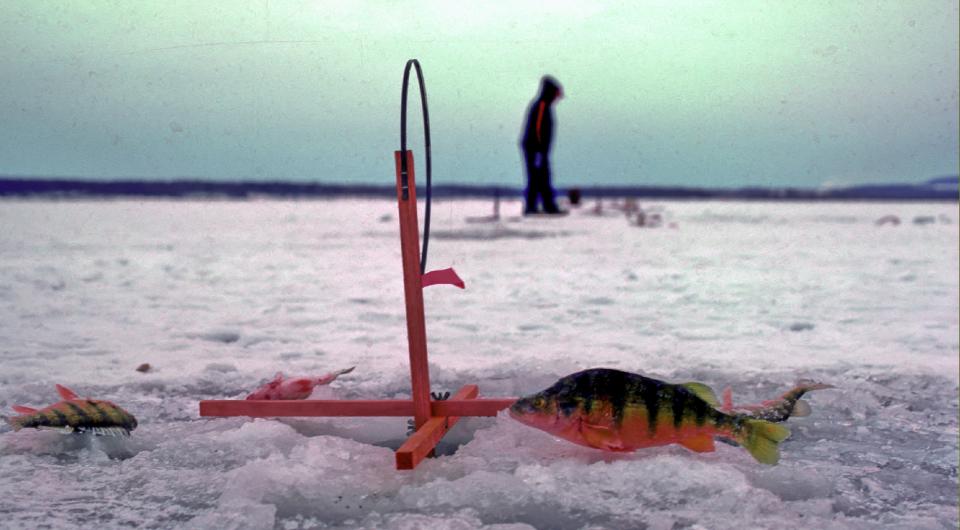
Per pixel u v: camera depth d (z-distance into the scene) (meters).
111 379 4.25
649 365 4.57
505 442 2.84
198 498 2.45
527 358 4.70
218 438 2.97
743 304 7.76
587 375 2.61
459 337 5.83
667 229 21.47
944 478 2.63
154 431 3.14
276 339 5.81
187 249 15.07
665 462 2.51
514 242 15.98
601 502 2.34
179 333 6.00
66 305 7.70
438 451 2.93
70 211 32.22
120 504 2.40
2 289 8.87
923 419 3.38
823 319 6.76
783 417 3.05
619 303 7.85
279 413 3.14
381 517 2.28
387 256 13.83
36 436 3.02
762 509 2.29
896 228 22.34
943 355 4.94
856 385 3.96
